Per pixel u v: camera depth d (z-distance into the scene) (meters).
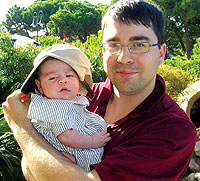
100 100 1.95
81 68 1.73
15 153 3.55
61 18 36.88
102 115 1.90
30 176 1.60
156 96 1.58
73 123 1.59
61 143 1.56
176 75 5.93
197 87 4.62
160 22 1.60
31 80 1.75
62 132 1.54
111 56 1.58
